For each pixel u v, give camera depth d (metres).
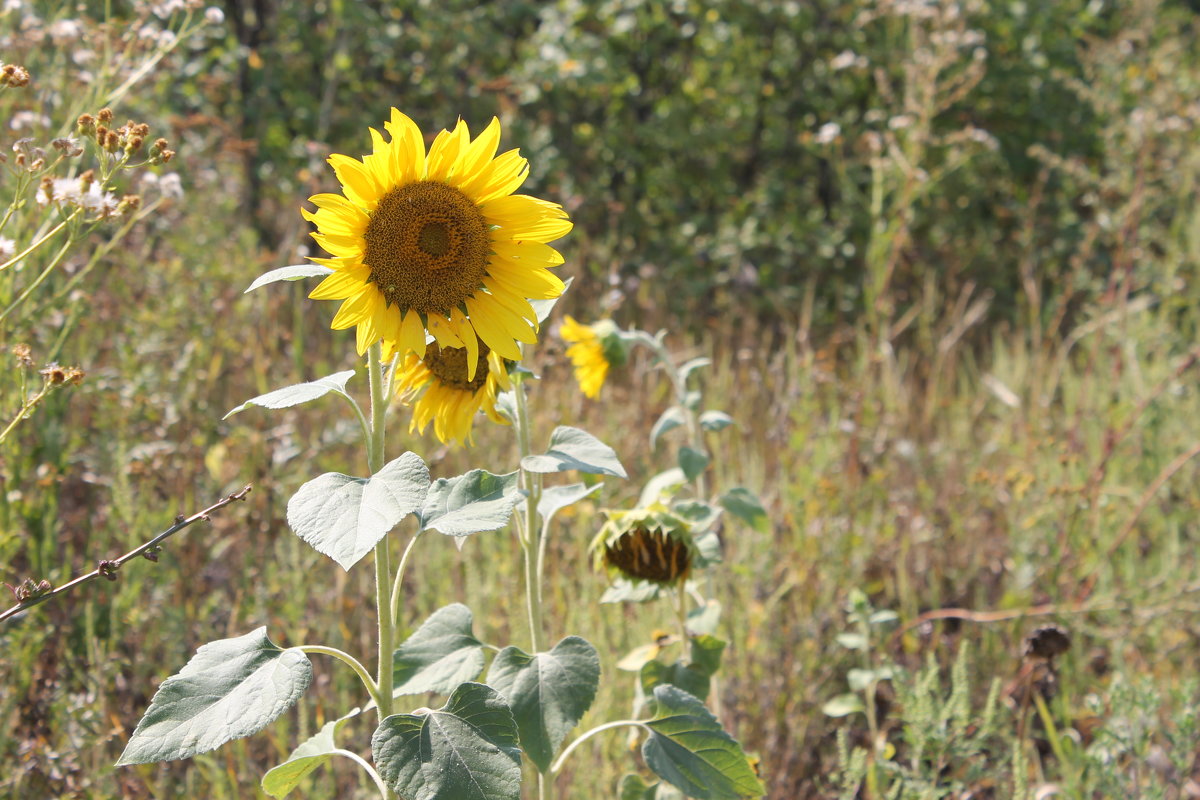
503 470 3.70
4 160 2.02
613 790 2.61
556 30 7.56
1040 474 4.18
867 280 7.35
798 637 3.24
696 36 8.48
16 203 2.03
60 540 3.06
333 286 1.60
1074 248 7.95
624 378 5.01
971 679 3.25
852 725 3.21
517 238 1.71
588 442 1.93
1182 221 5.86
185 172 5.07
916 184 5.30
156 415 3.59
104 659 2.60
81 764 2.37
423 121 7.44
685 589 2.62
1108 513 4.00
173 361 3.98
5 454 2.69
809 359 4.54
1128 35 7.10
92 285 3.75
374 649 2.98
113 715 2.53
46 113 3.40
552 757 1.73
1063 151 8.69
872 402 4.65
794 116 8.66
